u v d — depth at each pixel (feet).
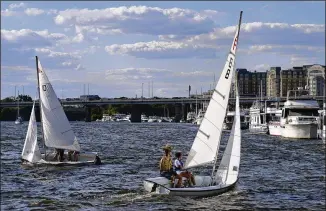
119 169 156.46
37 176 141.38
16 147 253.44
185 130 486.38
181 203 99.14
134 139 330.13
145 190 104.12
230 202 102.06
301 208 100.83
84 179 135.33
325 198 111.14
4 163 173.37
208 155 105.91
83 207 97.81
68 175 142.92
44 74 167.84
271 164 175.01
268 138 339.16
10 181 132.36
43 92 168.66
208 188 102.83
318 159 195.21
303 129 329.31
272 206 101.76
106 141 307.78
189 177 103.86
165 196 101.24
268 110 433.07
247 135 383.65
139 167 162.20
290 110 350.23
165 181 102.83
